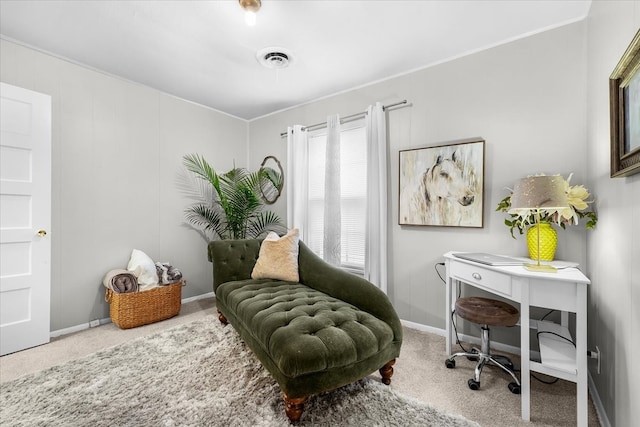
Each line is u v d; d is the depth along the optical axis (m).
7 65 2.23
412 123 2.70
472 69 2.39
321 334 1.51
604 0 1.57
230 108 3.74
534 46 2.14
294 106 3.66
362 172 3.08
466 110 2.42
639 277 1.11
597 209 1.70
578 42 1.98
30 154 2.25
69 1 1.83
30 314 2.24
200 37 2.21
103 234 2.77
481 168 2.31
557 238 2.03
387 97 2.87
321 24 2.06
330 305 1.90
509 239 2.22
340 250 3.10
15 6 1.87
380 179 2.78
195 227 3.56
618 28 1.36
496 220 2.28
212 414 1.46
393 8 1.90
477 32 2.16
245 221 3.70
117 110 2.86
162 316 2.81
